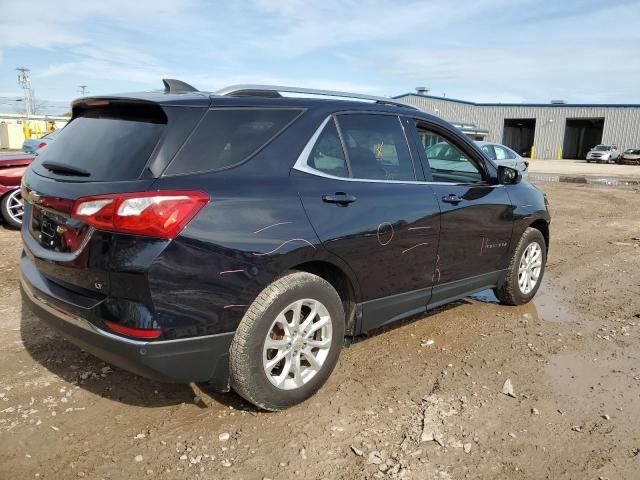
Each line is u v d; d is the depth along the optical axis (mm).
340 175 3303
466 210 4066
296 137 3123
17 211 7703
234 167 2828
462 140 4336
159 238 2475
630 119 48438
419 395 3330
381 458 2688
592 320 4816
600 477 2592
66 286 2752
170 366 2590
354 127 3480
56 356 3684
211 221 2613
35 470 2518
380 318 3615
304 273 3027
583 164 42562
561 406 3246
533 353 4035
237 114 2947
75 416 2975
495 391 3414
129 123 2859
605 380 3615
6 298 4793
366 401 3234
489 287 4703
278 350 2988
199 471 2553
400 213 3510
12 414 2969
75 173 2785
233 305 2723
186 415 3023
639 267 6941
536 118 52281
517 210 4672
